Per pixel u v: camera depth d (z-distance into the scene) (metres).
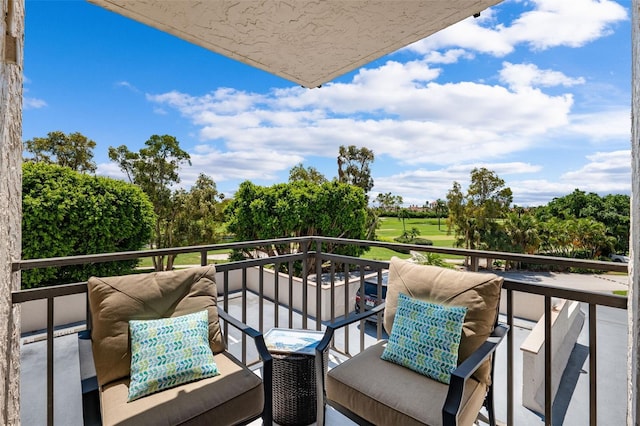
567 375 3.94
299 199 9.62
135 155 11.59
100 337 1.76
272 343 2.31
